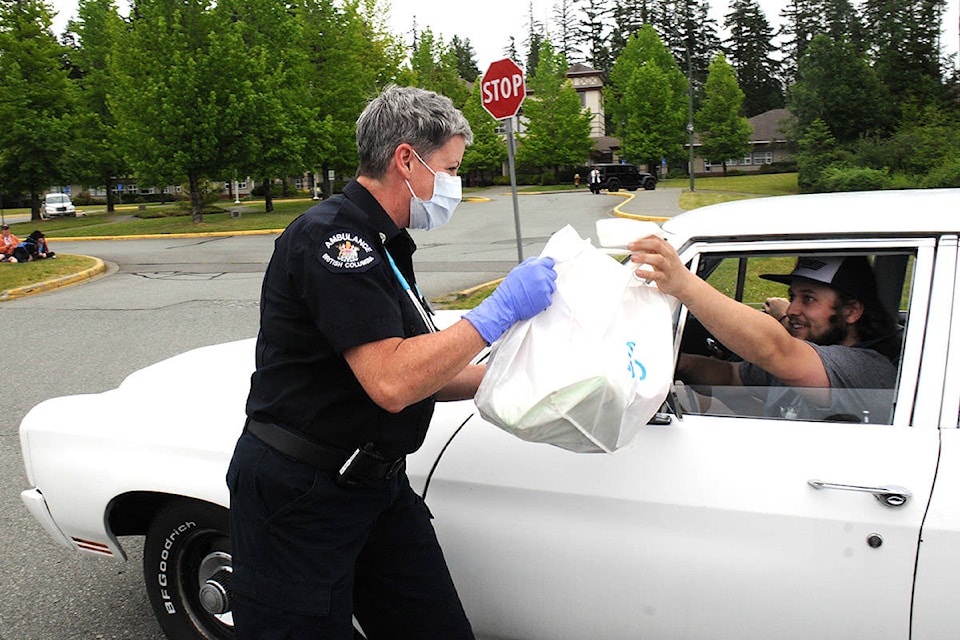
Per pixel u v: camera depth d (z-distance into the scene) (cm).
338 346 190
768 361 222
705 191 3919
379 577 230
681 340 239
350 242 192
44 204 4719
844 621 203
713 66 5703
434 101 205
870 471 204
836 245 223
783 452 214
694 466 218
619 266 204
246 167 2828
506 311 189
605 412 190
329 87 3422
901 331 235
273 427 208
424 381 188
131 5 2844
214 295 1277
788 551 206
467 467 241
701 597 214
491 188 5784
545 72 5484
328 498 205
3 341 971
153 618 343
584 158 5600
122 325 1045
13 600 361
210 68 2688
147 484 274
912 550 196
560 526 227
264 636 209
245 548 211
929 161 3334
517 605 236
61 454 296
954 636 195
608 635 227
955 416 204
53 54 3744
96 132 4194
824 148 3731
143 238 2630
